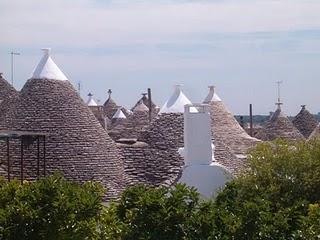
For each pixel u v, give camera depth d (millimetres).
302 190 19828
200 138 24703
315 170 20141
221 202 14523
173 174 29562
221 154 30234
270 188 18469
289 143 21703
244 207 13430
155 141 31297
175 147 30812
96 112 59344
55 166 28531
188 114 24672
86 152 29344
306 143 21594
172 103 32719
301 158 20328
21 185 15586
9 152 27891
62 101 30578
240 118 61375
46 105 30359
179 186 14055
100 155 29594
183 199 13844
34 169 28578
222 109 43875
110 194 28156
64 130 29578
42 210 14266
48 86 30906
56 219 14281
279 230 13266
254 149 22453
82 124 30094
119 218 14781
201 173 24312
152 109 50812
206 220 13328
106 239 14891
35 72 31422
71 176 28500
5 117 30734
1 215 14133
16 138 28297
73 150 29172
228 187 15578
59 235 14359
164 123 31953
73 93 31188
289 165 20250
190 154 24703
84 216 14648
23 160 28562
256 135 53219
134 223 13805
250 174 20500
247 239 13227
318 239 13312
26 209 14148
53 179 14852
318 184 19953
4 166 28453
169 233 13500
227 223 13320
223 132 42406
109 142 30453
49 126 29641
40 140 28953
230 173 24547
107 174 29203
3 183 16188
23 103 30625
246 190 17641
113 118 62531
